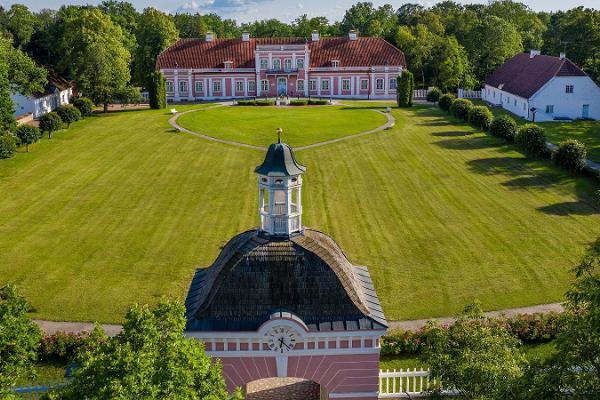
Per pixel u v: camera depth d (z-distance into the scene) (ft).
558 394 57.31
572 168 207.51
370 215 174.91
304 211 178.09
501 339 74.28
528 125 235.40
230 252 85.10
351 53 431.43
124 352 59.72
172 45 433.48
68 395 59.00
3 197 190.90
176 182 207.00
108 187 201.36
